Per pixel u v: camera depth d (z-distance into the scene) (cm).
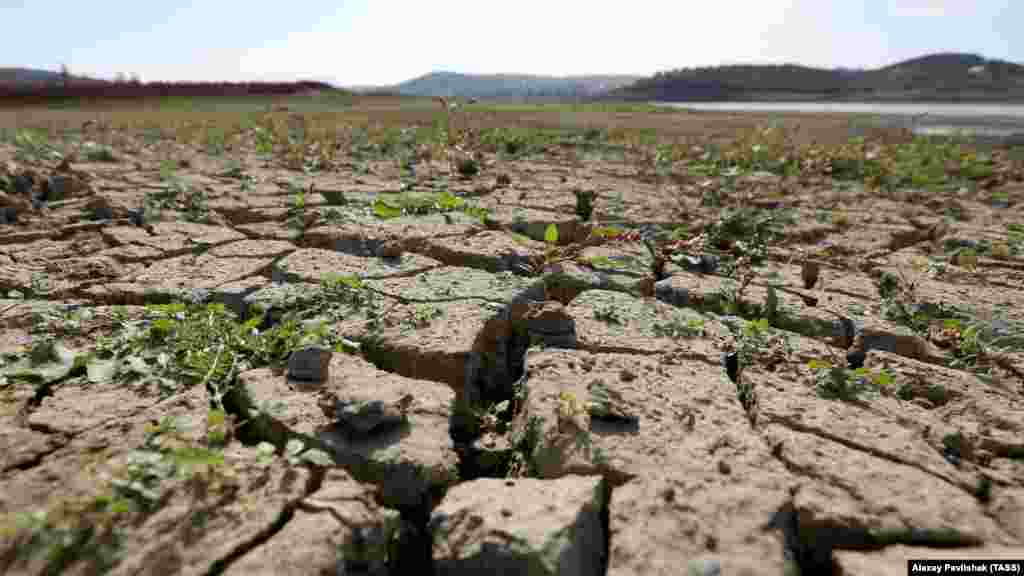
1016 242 121
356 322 74
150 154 237
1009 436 55
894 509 44
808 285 104
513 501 44
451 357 66
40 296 84
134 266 96
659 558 40
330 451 51
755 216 134
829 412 57
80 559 38
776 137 266
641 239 114
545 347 71
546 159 234
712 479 47
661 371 64
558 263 97
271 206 137
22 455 48
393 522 45
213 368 61
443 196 136
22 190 140
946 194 183
